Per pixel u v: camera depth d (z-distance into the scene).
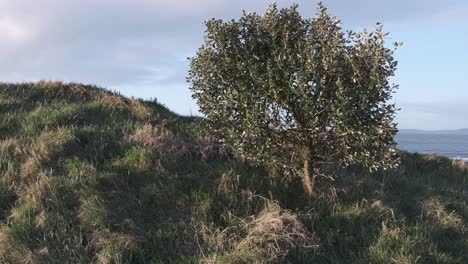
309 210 7.23
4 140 8.30
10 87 11.12
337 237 6.82
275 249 6.11
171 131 9.27
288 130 6.96
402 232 6.96
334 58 6.43
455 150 71.31
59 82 11.50
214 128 7.27
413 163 11.57
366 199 7.91
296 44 6.77
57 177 7.08
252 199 7.18
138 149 8.05
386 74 6.54
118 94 11.50
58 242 5.97
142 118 9.92
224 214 6.84
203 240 6.34
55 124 9.06
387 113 6.63
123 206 6.69
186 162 8.18
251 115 6.61
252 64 6.73
